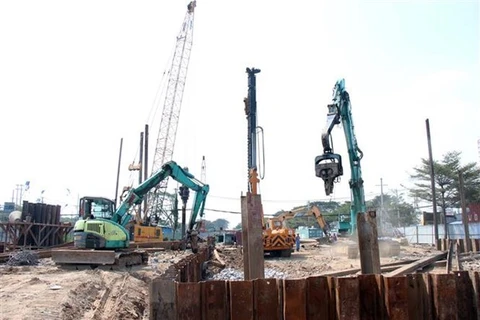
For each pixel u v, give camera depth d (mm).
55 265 19656
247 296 7059
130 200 23422
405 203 72625
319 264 22547
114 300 11906
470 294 7535
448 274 7438
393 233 46250
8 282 13633
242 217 11391
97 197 22062
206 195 28484
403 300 7008
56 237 35094
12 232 31469
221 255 29609
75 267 18672
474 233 43156
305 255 30781
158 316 6785
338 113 19859
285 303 7047
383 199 70562
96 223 20281
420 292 7418
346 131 25094
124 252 20531
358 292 7105
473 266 18281
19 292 11492
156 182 24859
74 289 12055
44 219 34000
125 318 10359
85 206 21938
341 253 27875
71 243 33062
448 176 60562
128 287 14117
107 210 22297
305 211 41625
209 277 20141
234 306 7012
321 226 42156
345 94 24625
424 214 56969
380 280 7195
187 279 12289
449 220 54969
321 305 7113
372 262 10477
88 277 15141
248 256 10977
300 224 90312
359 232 10703
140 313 11539
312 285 7164
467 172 60531
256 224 11055
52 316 9031
